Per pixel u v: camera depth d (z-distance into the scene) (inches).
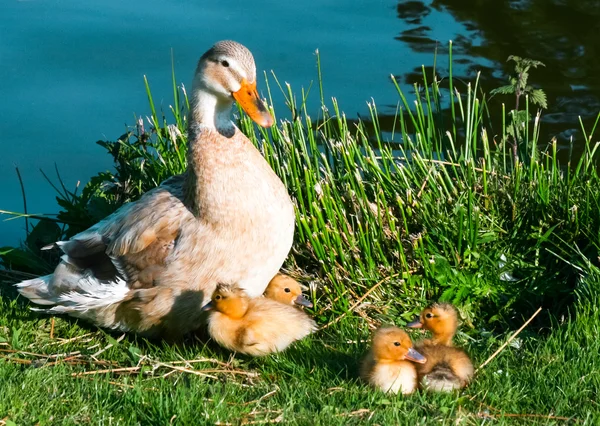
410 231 481.4
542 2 804.6
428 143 525.3
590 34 753.0
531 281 453.7
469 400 354.6
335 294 454.3
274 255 410.9
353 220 479.8
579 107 684.7
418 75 712.4
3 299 454.0
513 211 482.0
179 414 331.0
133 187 516.7
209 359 391.9
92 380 366.3
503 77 706.2
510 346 405.1
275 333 396.2
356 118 671.8
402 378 363.3
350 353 404.5
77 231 513.7
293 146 501.7
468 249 459.8
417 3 807.7
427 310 398.0
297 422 329.7
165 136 539.2
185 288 400.8
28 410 335.0
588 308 413.4
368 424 328.8
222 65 401.4
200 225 398.3
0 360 378.6
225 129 402.3
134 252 401.4
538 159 550.9
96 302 403.9
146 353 407.8
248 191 396.5
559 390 361.4
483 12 793.6
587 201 466.3
